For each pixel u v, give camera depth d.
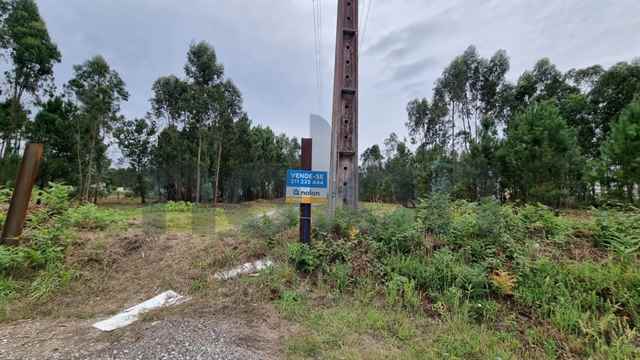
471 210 5.12
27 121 21.69
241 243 4.93
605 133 23.02
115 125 26.22
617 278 3.07
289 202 4.15
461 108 31.77
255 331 2.65
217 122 27.03
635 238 3.75
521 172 16.28
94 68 22.45
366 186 25.59
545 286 3.13
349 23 5.45
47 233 4.77
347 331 2.66
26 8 19.89
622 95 22.09
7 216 4.43
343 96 5.38
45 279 3.92
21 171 4.60
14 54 19.59
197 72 25.12
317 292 3.47
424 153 32.75
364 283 3.56
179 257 4.75
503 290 3.16
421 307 3.12
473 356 2.34
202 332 2.60
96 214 6.32
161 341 2.45
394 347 2.43
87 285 3.99
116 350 2.36
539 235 4.22
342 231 4.50
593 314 2.81
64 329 2.83
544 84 25.58
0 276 3.84
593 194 14.16
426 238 4.19
